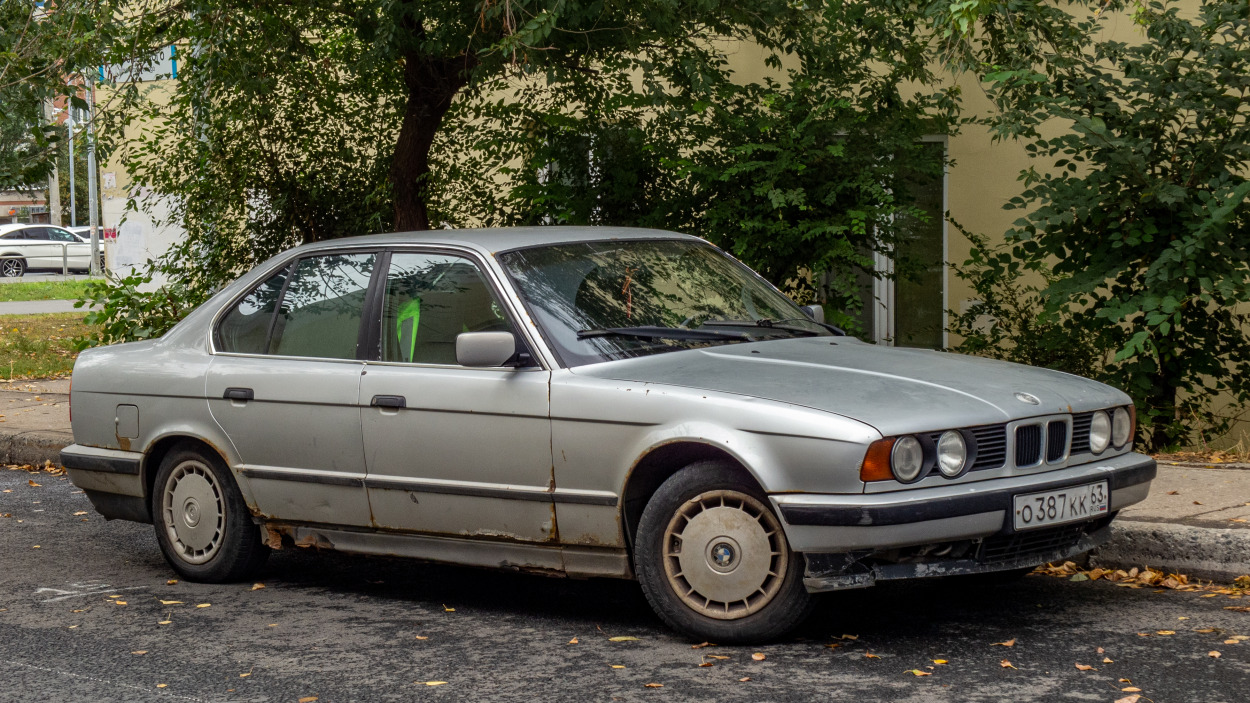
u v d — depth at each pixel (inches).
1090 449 208.4
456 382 220.8
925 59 406.3
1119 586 234.8
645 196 436.1
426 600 242.8
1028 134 358.3
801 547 189.0
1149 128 354.9
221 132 468.4
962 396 197.8
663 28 359.3
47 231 1801.2
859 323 410.3
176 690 189.5
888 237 405.4
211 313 262.7
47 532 317.4
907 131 405.4
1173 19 354.6
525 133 466.3
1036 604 222.4
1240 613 211.9
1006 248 470.0
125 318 517.0
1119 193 353.7
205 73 427.5
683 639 207.2
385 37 370.3
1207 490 277.0
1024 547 198.4
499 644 209.2
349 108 500.7
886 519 183.6
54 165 405.7
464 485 219.8
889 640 201.8
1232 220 347.9
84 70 381.4
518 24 346.0
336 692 186.2
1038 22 366.0
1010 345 444.1
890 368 210.1
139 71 420.5
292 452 241.4
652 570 203.9
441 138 486.6
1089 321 378.6
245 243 515.2
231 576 257.1
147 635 221.3
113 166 729.6
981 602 224.7
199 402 254.2
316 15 420.8
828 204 393.4
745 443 192.4
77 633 223.6
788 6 384.8
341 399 233.8
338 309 244.2
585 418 206.4
